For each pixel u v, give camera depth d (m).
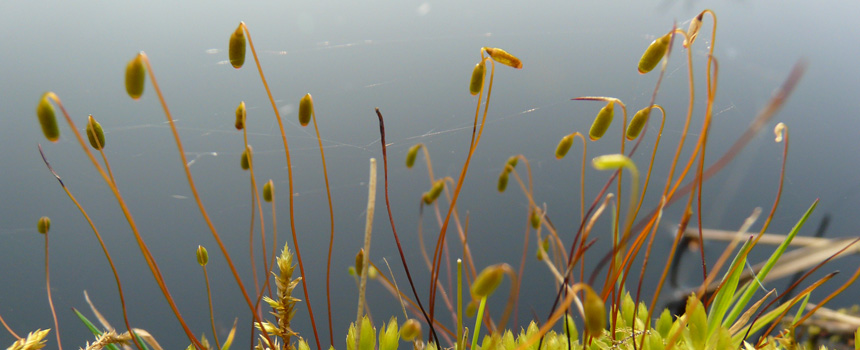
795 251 0.12
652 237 0.09
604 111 0.09
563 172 0.16
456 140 0.17
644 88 0.18
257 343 0.12
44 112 0.08
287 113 0.17
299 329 0.12
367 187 0.16
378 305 0.13
